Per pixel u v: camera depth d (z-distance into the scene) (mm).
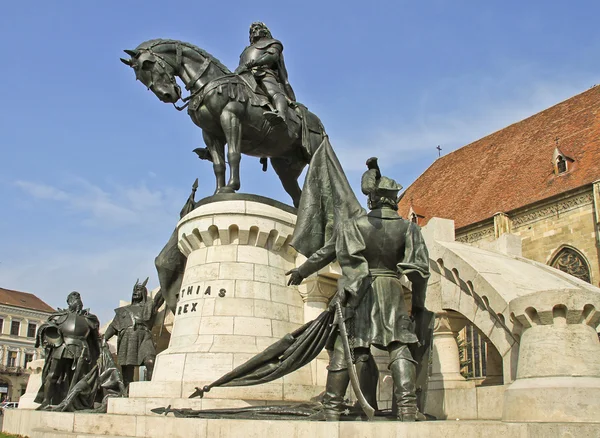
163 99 10508
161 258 11109
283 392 8539
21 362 63438
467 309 8633
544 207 32906
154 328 12570
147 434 6672
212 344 8992
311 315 9922
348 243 6473
